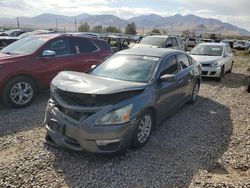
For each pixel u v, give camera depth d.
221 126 5.96
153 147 4.72
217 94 9.03
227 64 12.81
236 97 8.74
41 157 4.20
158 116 5.04
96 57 8.04
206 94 8.95
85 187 3.55
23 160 4.11
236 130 5.75
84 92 3.96
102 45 8.45
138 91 4.46
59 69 7.11
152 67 5.18
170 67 5.68
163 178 3.81
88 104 3.96
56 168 3.94
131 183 3.66
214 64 11.23
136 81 4.87
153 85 4.82
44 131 5.20
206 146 4.89
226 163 4.34
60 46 7.30
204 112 6.92
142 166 4.07
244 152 4.72
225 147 4.89
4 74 6.08
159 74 5.10
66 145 4.11
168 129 5.60
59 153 4.34
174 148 4.73
